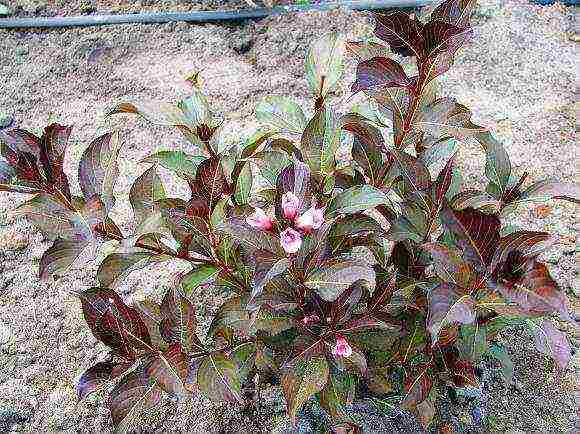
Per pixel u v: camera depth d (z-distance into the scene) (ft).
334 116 1.26
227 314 1.28
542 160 2.02
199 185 1.20
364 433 1.56
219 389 1.21
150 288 1.80
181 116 1.33
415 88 1.23
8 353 1.72
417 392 1.29
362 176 1.41
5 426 1.62
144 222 1.20
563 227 1.86
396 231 1.28
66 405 1.64
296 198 1.10
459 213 1.06
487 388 1.61
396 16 1.14
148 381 1.22
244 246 1.22
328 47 1.36
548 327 1.27
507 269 1.06
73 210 1.22
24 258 1.88
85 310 1.20
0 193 2.01
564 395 1.60
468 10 1.21
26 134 1.18
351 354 1.23
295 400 1.19
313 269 1.16
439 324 1.03
